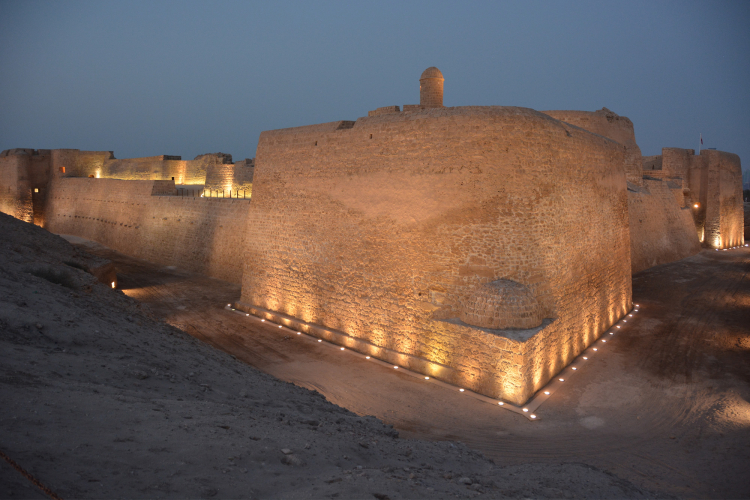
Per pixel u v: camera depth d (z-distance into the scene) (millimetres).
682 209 36188
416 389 13289
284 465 4934
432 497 4914
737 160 42000
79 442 4125
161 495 3641
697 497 8523
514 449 10297
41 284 10633
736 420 11656
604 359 15609
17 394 4770
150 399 5957
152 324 12281
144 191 35531
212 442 4871
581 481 7273
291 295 19203
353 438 6918
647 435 11070
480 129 13727
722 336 17531
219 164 38875
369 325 16141
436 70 20188
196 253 30234
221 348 16422
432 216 14500
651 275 28125
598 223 17375
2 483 3027
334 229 17375
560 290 14562
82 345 7535
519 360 12227
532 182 13641
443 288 14250
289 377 14023
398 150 15336
